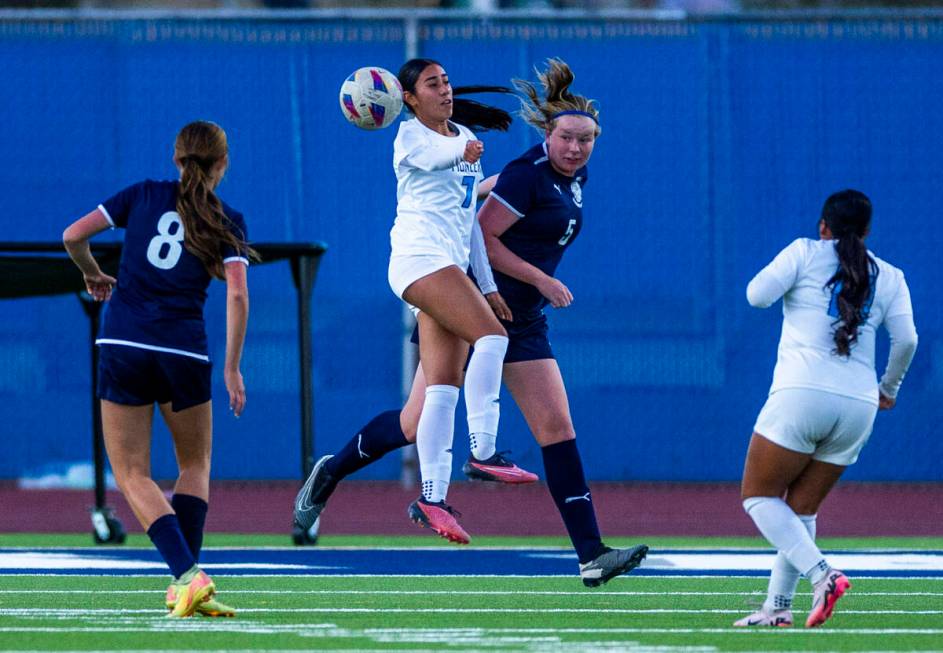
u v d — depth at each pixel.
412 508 24.78
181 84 53.97
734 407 53.59
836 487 53.97
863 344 21.69
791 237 53.50
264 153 53.94
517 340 25.58
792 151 53.59
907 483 53.78
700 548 38.56
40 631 21.20
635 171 53.59
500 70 53.12
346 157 53.91
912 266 53.66
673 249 53.56
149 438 23.06
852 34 53.62
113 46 53.97
